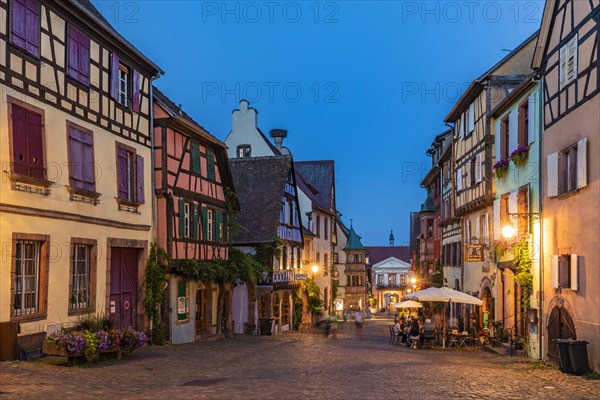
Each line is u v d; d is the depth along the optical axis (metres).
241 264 27.89
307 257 44.03
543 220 18.69
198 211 24.34
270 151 46.12
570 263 16.45
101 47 17.80
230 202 27.94
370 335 35.69
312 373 14.02
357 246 68.44
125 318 19.47
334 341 27.20
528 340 19.88
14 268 13.70
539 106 19.00
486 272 26.09
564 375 14.67
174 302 22.42
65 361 14.25
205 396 10.52
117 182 18.61
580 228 15.85
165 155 21.42
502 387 12.18
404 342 27.50
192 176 23.80
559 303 17.12
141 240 20.14
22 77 14.03
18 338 13.80
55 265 15.23
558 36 17.64
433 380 12.90
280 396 10.55
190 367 15.18
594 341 14.86
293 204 39.03
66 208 15.75
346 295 67.75
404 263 101.69
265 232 34.19
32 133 14.37
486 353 22.20
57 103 15.42
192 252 23.56
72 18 16.20
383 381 12.60
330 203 51.88
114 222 18.34
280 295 36.91
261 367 15.45
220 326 27.06
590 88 15.38
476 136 27.36
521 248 19.89
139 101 20.17
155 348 19.59
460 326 30.22
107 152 18.03
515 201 20.97
